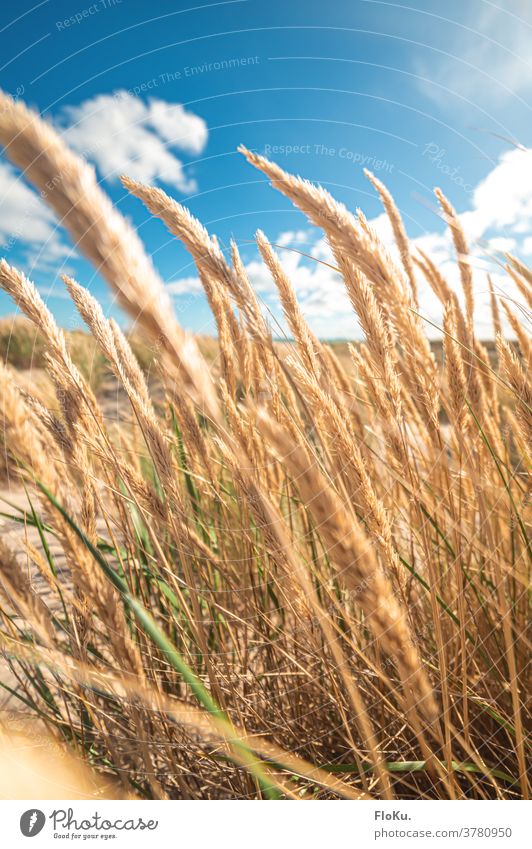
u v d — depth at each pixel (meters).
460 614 0.43
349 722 0.49
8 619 0.41
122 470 0.44
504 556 0.56
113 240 0.25
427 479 0.51
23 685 0.46
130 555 0.51
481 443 0.54
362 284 0.39
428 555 0.42
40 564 0.42
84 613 0.40
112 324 0.42
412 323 0.44
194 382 0.28
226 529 0.59
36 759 0.39
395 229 0.64
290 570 0.37
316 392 0.33
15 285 0.38
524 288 0.48
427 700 0.33
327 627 0.33
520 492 0.56
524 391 0.43
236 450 0.32
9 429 0.30
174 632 0.54
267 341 0.36
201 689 0.33
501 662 0.51
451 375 0.47
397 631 0.29
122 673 0.35
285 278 0.45
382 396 0.45
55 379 0.41
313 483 0.25
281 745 0.49
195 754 0.48
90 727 0.47
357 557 0.26
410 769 0.38
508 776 0.42
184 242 0.40
